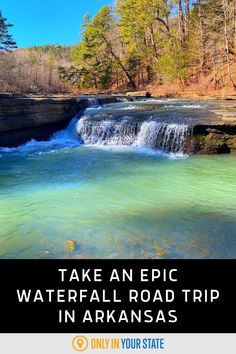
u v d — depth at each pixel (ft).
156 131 38.63
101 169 30.55
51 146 43.42
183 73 95.40
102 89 124.26
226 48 85.30
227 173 27.91
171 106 54.34
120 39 131.34
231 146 35.37
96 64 123.95
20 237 16.99
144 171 29.30
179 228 17.60
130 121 43.14
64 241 16.42
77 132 47.73
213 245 15.71
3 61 113.60
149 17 112.27
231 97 68.13
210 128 35.40
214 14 95.45
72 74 125.29
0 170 31.17
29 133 45.70
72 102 53.93
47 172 30.01
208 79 94.68
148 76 125.59
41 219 19.24
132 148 40.65
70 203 21.79
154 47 120.47
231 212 19.62
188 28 110.83
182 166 30.68
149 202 21.66
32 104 45.91
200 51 99.76
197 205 20.86
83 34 121.19
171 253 15.02
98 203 21.65
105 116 47.06
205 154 35.55
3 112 41.78
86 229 17.74
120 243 16.06
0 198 23.16
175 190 23.86
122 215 19.53
